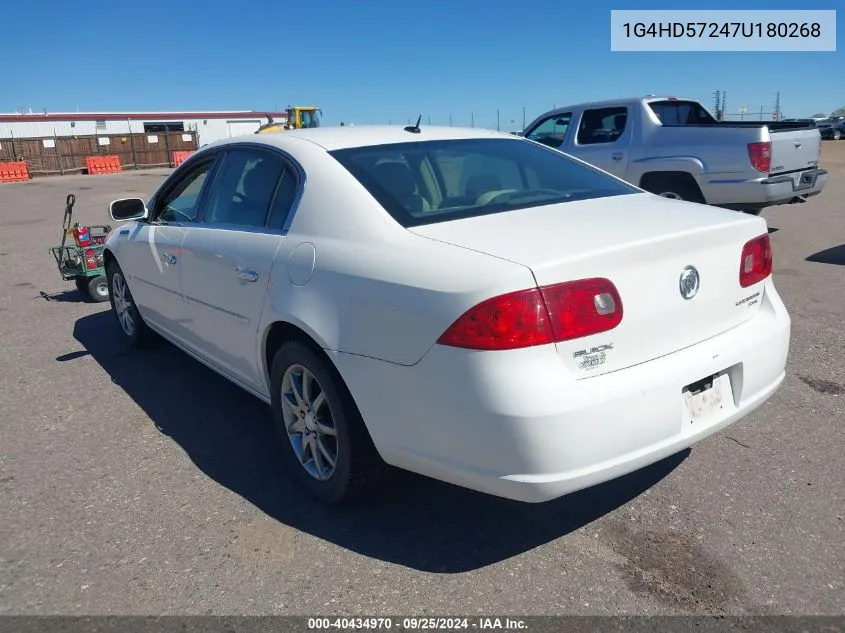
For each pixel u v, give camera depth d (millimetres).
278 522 3109
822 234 9523
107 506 3277
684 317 2711
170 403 4457
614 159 9312
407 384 2594
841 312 5863
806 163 8828
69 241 10922
